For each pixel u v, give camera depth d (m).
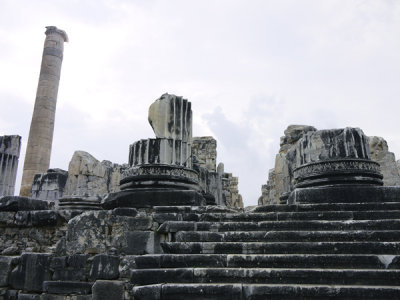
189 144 9.53
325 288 5.28
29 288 7.80
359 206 7.43
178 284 5.78
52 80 30.52
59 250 7.95
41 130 28.89
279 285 5.48
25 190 27.16
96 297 7.11
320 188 8.25
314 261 5.94
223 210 8.04
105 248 7.70
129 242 7.57
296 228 7.02
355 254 6.01
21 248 9.38
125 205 8.46
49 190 16.80
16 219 9.49
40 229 9.42
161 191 8.43
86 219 7.93
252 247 6.50
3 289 7.93
